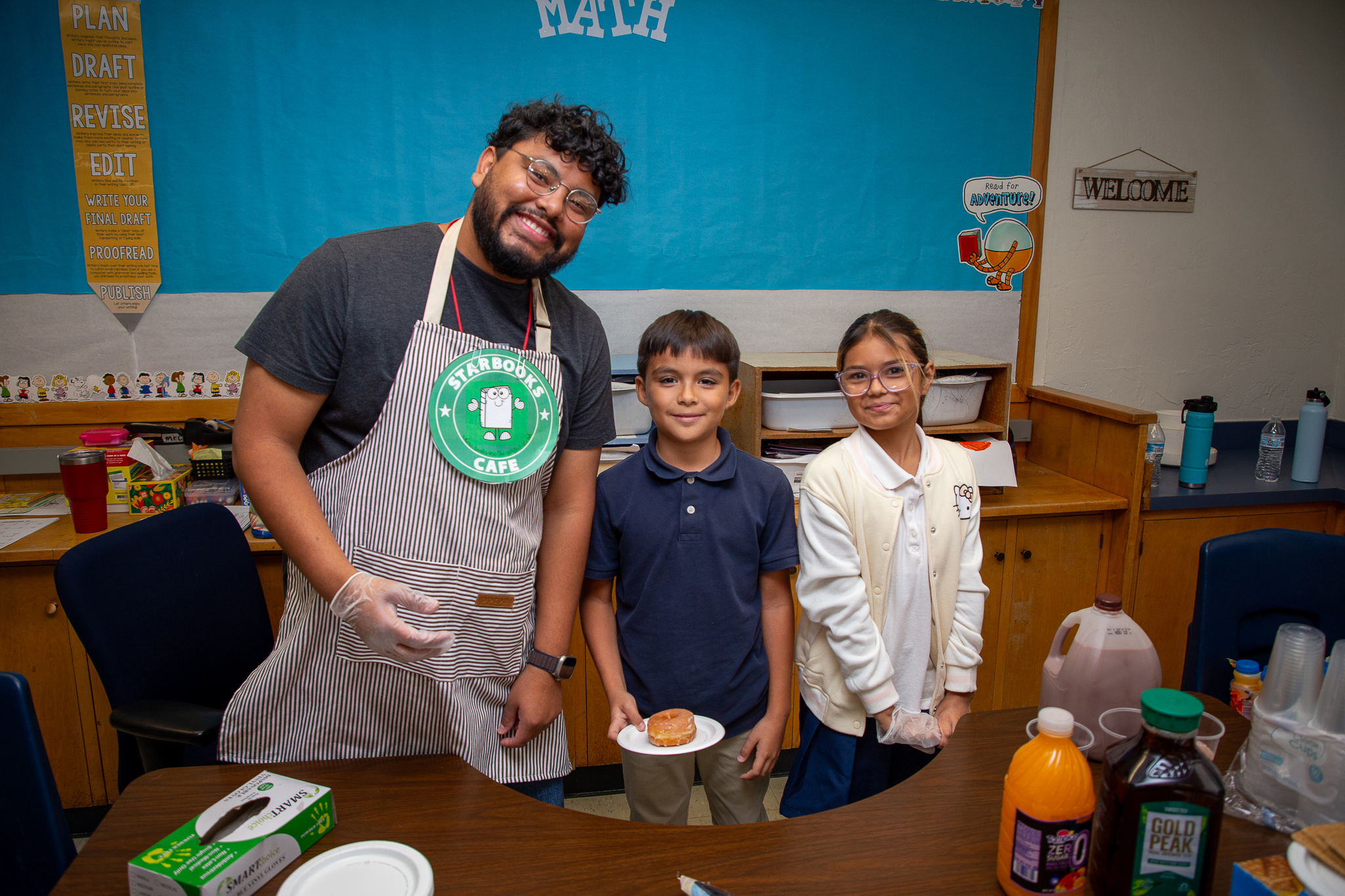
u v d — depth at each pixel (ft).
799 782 4.66
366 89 6.86
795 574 6.40
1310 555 4.59
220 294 6.93
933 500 4.51
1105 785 2.41
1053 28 7.75
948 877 2.62
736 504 4.47
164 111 6.63
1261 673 4.21
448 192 7.11
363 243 3.43
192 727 3.68
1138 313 8.46
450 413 3.40
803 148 7.59
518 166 3.29
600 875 2.62
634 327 7.63
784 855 2.72
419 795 3.03
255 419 3.34
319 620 3.34
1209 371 8.73
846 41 7.47
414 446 3.38
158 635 4.41
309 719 3.45
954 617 4.53
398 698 3.43
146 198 6.71
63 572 3.95
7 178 6.52
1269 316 8.72
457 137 7.04
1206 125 8.21
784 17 7.34
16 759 2.94
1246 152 8.34
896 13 7.50
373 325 3.32
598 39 7.11
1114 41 7.89
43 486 6.92
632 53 7.18
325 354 3.33
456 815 2.92
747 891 2.55
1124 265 8.34
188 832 2.57
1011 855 2.46
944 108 7.73
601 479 4.58
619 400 6.75
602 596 4.66
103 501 5.87
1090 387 8.52
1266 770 2.88
